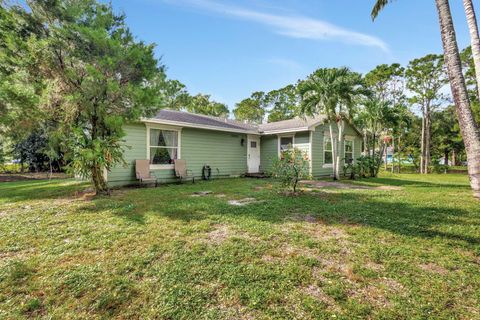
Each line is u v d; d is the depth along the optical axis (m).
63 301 2.17
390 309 2.03
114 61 5.98
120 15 6.86
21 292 2.29
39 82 6.11
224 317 1.96
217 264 2.76
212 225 4.12
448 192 7.73
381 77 22.56
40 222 4.27
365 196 6.90
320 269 2.68
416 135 26.09
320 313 1.99
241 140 13.69
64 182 10.53
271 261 2.85
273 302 2.13
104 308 2.08
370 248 3.20
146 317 1.98
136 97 5.98
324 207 5.42
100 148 6.18
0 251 3.12
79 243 3.34
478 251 3.12
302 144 12.87
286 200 6.24
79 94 5.64
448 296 2.20
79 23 6.21
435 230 3.89
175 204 5.67
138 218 4.50
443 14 6.87
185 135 10.92
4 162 15.48
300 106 11.75
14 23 5.98
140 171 9.03
